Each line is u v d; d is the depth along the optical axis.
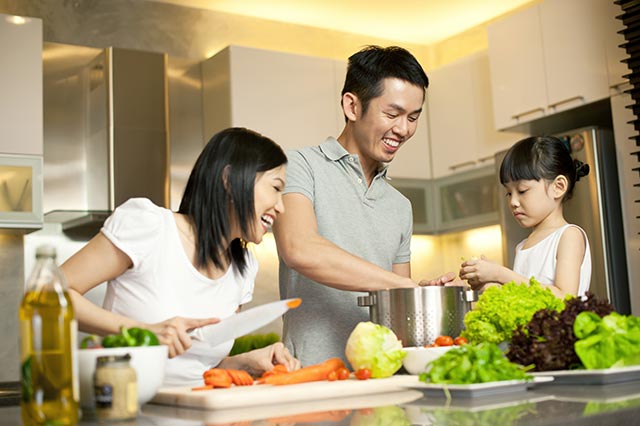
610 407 0.97
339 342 2.03
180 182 4.41
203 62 4.52
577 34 3.83
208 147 1.62
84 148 4.18
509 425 0.87
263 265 4.57
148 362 1.08
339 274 1.83
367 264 1.83
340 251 1.86
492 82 4.29
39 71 3.80
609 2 3.69
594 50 3.74
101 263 1.58
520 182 2.27
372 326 1.43
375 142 2.01
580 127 4.26
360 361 1.41
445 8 4.84
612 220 3.63
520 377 1.18
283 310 1.35
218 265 1.66
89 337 1.09
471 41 5.13
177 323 1.36
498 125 4.25
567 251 2.14
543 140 2.28
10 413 1.13
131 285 1.63
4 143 3.68
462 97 4.74
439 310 1.62
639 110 3.44
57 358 0.89
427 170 4.94
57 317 0.90
